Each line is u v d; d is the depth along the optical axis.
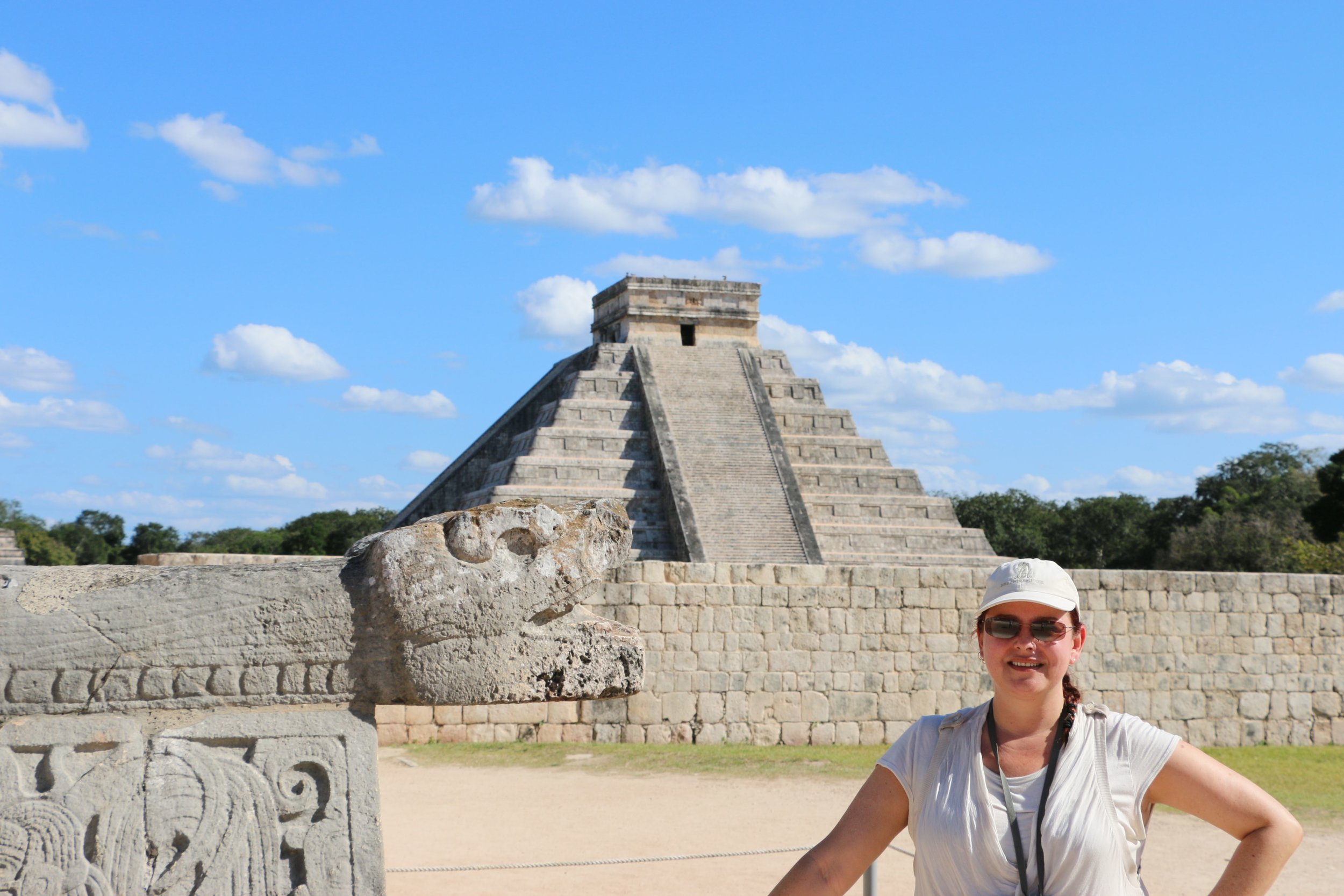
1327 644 18.41
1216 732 17.83
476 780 13.66
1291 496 63.34
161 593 3.85
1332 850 10.68
